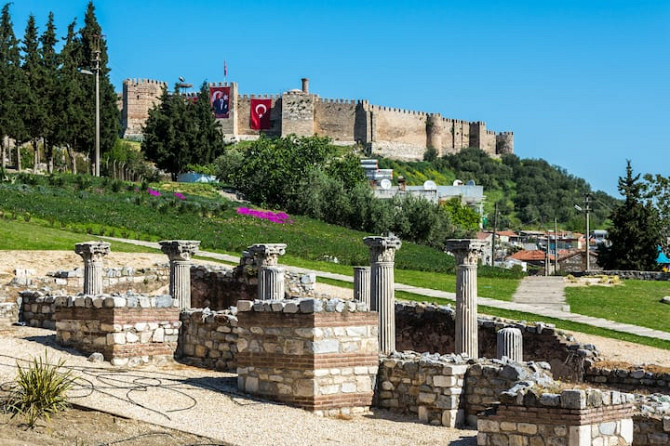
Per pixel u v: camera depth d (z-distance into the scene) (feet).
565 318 159.12
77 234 202.39
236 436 64.44
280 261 205.36
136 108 643.04
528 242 566.36
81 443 59.21
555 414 58.03
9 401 66.13
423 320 121.80
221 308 135.74
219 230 247.70
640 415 67.26
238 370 78.07
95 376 79.66
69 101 333.01
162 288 145.07
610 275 245.04
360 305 76.84
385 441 67.00
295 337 75.15
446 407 73.51
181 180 400.26
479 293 191.31
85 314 89.10
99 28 469.98
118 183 282.15
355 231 311.47
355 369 76.18
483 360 75.72
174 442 61.46
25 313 108.58
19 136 317.42
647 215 299.58
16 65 458.09
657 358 127.34
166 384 79.15
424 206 344.28
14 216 207.92
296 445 63.46
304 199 341.21
